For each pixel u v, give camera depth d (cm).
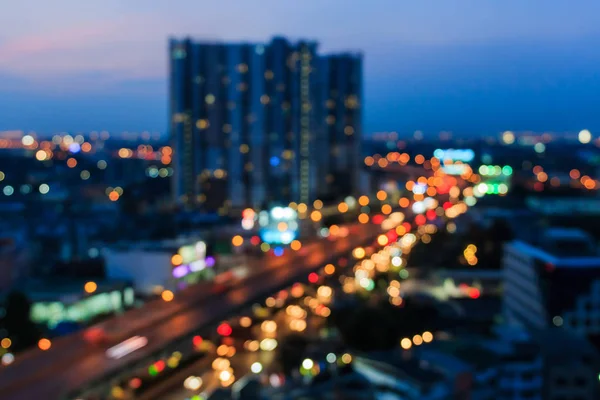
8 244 10162
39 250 11762
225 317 7856
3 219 14162
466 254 11944
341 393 4875
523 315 8512
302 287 10175
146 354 6212
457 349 5634
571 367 5625
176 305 8294
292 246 13388
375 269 11462
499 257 11362
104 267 10162
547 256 8238
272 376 6025
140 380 6228
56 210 15950
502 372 5359
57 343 6719
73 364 5997
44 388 5381
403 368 5106
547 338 6119
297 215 15638
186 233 12825
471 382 5084
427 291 9838
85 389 5431
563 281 7806
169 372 6600
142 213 16400
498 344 5822
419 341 6975
